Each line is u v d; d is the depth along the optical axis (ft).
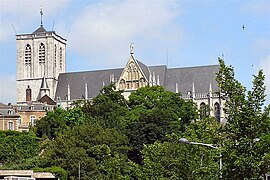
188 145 241.35
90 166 439.63
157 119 544.62
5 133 602.44
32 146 561.84
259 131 176.86
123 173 402.52
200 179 227.40
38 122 635.66
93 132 485.15
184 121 608.60
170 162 252.42
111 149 479.82
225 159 173.99
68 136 479.41
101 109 635.66
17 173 435.53
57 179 432.66
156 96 651.25
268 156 167.94
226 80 184.55
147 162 281.74
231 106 182.29
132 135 526.16
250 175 171.22
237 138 178.19
